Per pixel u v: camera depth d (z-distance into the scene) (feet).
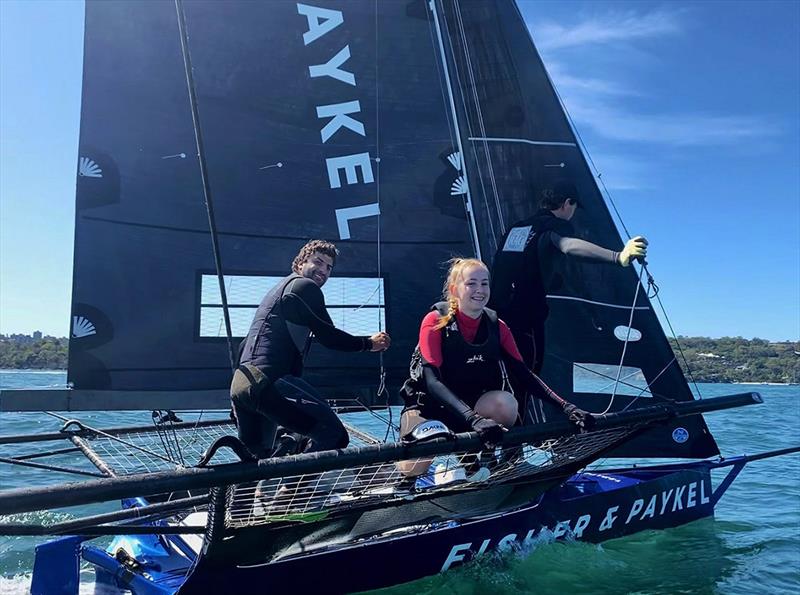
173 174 16.39
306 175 17.06
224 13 16.96
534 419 16.30
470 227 17.58
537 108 17.72
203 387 16.21
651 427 11.44
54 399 15.12
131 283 15.96
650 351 16.65
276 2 17.28
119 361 15.71
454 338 10.41
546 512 13.26
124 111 16.22
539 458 10.96
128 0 16.46
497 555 12.51
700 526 15.90
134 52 16.40
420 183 17.52
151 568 11.37
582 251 11.43
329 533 10.54
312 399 9.88
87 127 15.97
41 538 16.03
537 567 12.67
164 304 16.10
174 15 16.71
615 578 12.76
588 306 16.71
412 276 17.28
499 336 10.69
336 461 8.54
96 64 16.15
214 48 16.84
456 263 10.62
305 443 12.25
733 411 61.52
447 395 9.81
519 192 17.43
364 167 17.35
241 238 16.63
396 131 17.58
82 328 15.56
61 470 12.08
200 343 16.26
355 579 11.20
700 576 13.05
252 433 10.09
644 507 14.76
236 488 8.54
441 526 12.18
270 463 8.18
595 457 12.07
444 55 17.79
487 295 10.30
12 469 23.77
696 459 16.61
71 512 18.53
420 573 11.76
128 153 16.17
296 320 9.84
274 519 9.44
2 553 14.90
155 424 15.89
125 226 16.01
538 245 13.97
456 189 17.61
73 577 11.44
